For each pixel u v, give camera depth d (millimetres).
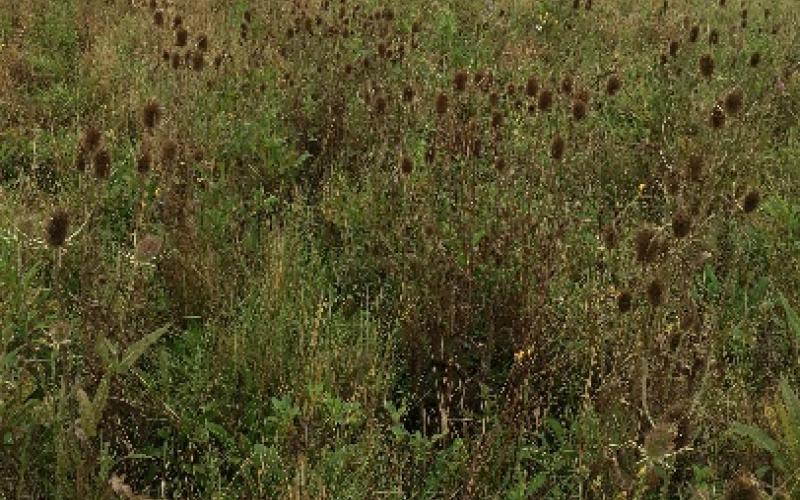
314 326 3535
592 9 9516
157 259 3949
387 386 3467
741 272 4457
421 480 3016
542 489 3043
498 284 3988
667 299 3127
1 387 2709
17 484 2674
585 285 3822
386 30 7406
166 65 6098
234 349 3408
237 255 4164
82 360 3125
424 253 4051
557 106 5039
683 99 6285
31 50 7297
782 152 5969
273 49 7250
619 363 3195
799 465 2830
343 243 4719
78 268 3799
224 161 5422
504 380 3756
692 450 2818
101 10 8469
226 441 3107
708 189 3883
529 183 4266
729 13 10078
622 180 5520
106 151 3307
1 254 3719
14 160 5512
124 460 3004
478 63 7156
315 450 2936
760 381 3695
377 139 5590
